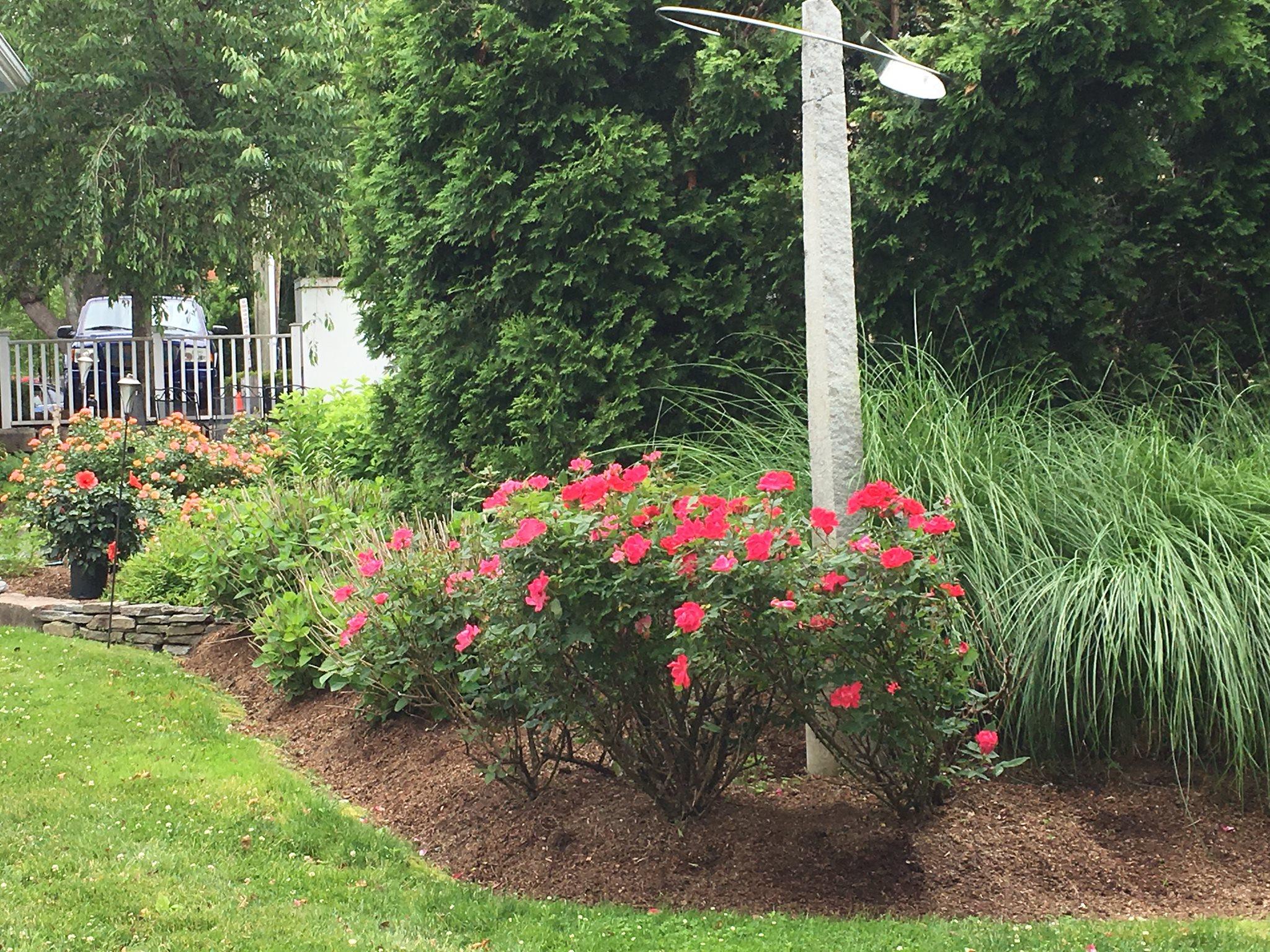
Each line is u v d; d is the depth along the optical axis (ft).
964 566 14.29
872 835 12.80
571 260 20.88
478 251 22.22
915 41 19.35
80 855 13.04
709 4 21.45
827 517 11.85
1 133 46.93
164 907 11.75
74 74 46.83
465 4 22.20
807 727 14.19
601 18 20.83
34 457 32.50
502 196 21.33
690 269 21.01
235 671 21.44
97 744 17.11
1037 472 15.88
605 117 20.68
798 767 14.52
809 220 14.07
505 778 13.92
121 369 44.11
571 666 12.37
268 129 47.67
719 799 13.29
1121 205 21.03
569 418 20.70
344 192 36.81
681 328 21.65
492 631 12.42
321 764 16.99
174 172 47.34
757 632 11.38
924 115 18.97
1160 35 17.57
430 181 23.16
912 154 19.38
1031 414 17.71
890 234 19.92
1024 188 18.95
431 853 13.75
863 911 11.75
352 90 30.17
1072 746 14.11
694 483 16.33
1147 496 15.28
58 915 11.51
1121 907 11.93
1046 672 13.92
